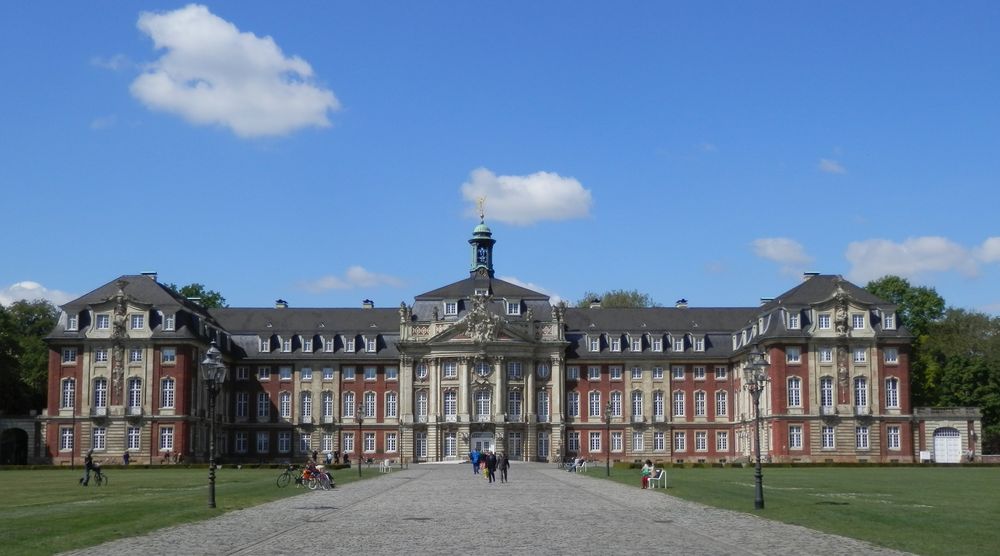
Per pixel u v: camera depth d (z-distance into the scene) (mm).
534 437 142875
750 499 55875
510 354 143125
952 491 62219
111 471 102188
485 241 159750
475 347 142250
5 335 132750
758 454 49500
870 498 55625
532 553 32094
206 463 126000
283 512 48156
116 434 126688
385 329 147375
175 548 33406
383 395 145500
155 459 126250
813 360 127750
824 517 43875
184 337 127500
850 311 128875
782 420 126938
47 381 148125
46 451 127000
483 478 88938
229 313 149625
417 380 144625
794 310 128625
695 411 146250
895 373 128250
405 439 142875
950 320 169500
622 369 147125
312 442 144250
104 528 38719
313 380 145125
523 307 147750
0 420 126375
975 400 141500
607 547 33688
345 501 56312
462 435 141750
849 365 127938
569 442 145875
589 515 46406
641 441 145625
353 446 144125
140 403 127188
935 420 127562
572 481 81938
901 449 126938
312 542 35281
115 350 127875
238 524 41844
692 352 146500
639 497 59531
